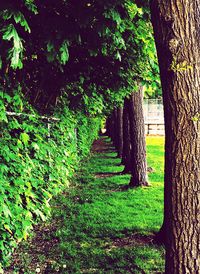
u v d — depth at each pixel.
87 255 5.00
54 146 7.27
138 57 6.22
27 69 5.98
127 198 8.71
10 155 4.11
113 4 4.05
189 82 2.92
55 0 4.19
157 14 3.00
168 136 3.04
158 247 5.29
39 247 5.35
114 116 24.28
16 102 4.57
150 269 4.54
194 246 3.00
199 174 2.96
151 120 36.88
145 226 6.32
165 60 3.01
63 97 8.41
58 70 6.29
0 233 4.03
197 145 2.95
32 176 5.45
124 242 5.56
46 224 6.50
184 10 2.91
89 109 9.67
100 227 6.29
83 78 6.45
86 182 11.19
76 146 12.41
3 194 3.95
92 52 5.05
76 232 6.04
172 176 3.03
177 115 2.96
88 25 4.45
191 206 2.98
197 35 2.93
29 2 3.57
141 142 10.19
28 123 5.37
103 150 23.08
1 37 3.71
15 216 4.31
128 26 4.98
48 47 4.20
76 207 7.82
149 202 8.27
